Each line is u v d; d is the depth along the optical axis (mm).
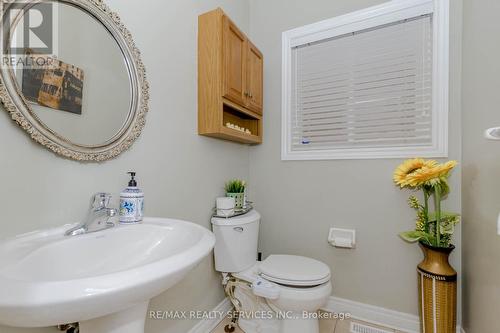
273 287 1255
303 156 1839
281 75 1943
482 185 1122
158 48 1166
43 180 747
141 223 900
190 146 1377
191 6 1385
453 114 1436
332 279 1718
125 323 694
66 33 809
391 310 1556
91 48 880
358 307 1635
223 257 1456
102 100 913
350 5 1722
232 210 1506
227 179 1733
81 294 426
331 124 1808
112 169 958
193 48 1396
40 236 718
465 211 1339
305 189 1836
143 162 1090
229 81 1454
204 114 1418
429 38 1528
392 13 1601
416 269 1474
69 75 814
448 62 1449
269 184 1966
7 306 397
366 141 1690
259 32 2041
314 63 1864
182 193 1314
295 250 1856
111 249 792
